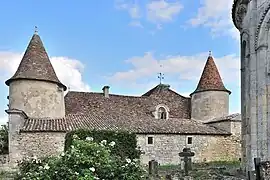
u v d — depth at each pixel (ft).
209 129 122.93
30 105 109.19
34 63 112.68
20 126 100.27
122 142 102.63
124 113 125.18
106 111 124.26
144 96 139.95
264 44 56.39
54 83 113.60
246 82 61.46
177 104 139.33
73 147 35.76
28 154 99.40
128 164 36.24
